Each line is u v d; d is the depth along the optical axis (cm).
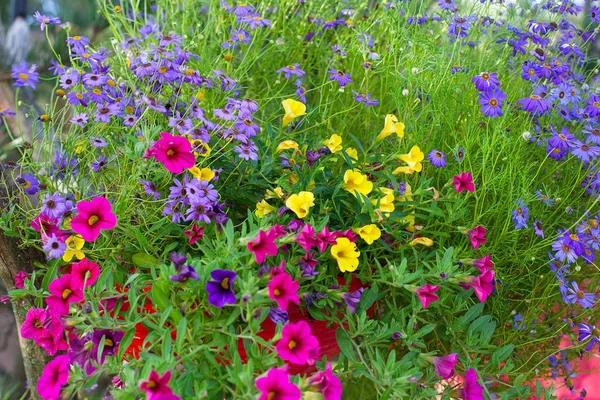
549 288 70
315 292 58
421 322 63
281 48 83
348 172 60
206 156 60
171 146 54
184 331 47
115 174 62
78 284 51
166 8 87
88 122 62
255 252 49
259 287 51
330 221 64
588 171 73
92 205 51
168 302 50
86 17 82
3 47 71
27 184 60
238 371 46
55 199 55
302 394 47
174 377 45
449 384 59
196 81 65
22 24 72
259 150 67
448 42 82
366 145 80
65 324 50
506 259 69
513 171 69
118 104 63
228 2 87
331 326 59
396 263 63
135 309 51
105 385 72
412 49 78
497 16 85
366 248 63
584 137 80
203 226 58
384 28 87
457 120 74
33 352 65
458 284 59
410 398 53
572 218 74
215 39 87
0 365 78
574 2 82
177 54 70
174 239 61
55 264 56
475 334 60
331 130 77
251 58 81
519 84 81
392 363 52
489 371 61
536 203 72
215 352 52
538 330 71
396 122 67
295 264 56
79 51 67
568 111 76
